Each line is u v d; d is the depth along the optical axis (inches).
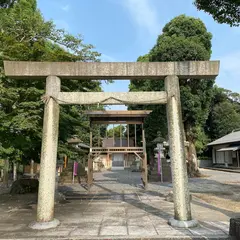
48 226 230.5
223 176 862.5
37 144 376.5
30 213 302.5
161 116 797.9
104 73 262.4
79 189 534.9
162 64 264.1
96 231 222.4
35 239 202.4
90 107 538.6
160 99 264.4
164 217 273.9
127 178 810.2
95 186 585.0
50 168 245.0
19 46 329.7
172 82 261.0
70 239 203.2
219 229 226.1
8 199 407.5
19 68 261.7
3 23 386.6
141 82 931.3
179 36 842.2
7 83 320.8
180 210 237.5
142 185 597.6
